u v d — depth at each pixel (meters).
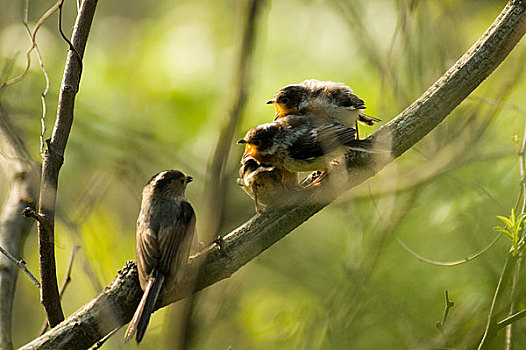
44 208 7.02
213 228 7.41
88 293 13.45
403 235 12.67
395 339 11.82
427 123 8.36
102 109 15.09
